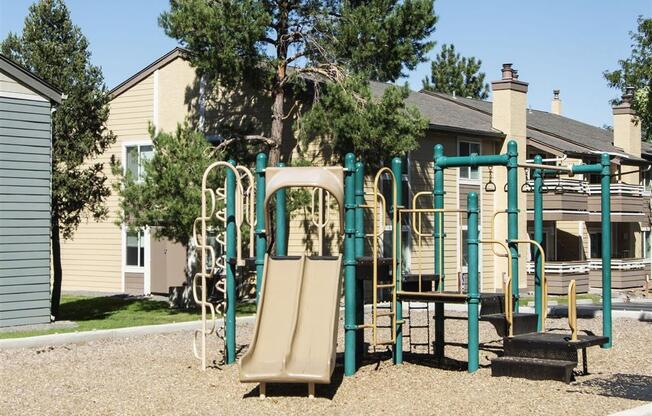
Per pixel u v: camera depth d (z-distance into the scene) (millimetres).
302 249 23344
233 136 22172
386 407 8750
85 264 27969
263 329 9797
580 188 32375
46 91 16828
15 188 16406
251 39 19141
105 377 10664
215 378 10500
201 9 18812
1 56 16047
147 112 26469
